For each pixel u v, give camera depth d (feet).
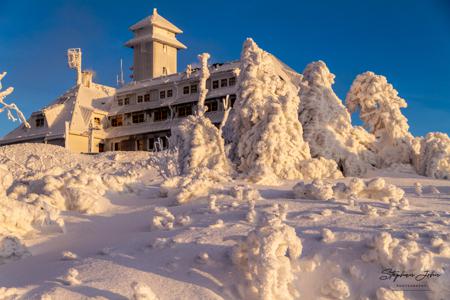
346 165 99.50
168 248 31.32
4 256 33.22
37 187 49.70
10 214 37.93
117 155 132.77
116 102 203.82
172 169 73.61
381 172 101.45
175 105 180.34
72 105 203.62
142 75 251.80
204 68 113.80
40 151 140.56
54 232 40.01
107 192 53.21
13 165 97.19
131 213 45.91
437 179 92.58
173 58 258.37
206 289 26.50
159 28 254.68
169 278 27.55
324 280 27.53
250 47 84.12
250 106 77.97
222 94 164.35
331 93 106.63
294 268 28.12
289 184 65.36
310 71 108.06
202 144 73.67
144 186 59.47
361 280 27.25
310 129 102.37
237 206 40.55
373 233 30.63
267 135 73.77
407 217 35.01
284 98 78.69
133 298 24.45
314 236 30.91
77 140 191.11
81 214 45.73
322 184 45.75
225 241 31.37
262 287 25.61
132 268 28.68
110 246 33.65
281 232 27.27
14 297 25.32
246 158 74.95
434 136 101.91
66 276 26.89
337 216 35.68
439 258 27.48
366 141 108.99
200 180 50.29
